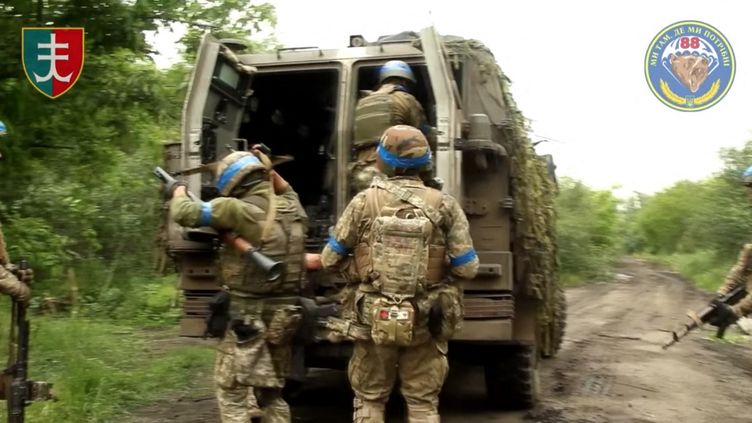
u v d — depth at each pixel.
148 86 10.95
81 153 11.70
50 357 7.59
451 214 3.92
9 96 9.56
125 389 6.53
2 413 5.41
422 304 3.83
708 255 26.25
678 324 13.17
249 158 4.19
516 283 5.47
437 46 4.97
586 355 9.30
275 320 4.15
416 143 3.92
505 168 5.37
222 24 11.64
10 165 10.46
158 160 14.88
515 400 6.09
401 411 6.25
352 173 5.34
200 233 5.15
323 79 6.33
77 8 10.01
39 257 10.88
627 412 6.23
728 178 23.56
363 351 4.01
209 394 6.68
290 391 6.25
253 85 6.28
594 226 29.30
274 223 4.14
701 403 6.70
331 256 4.00
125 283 13.76
